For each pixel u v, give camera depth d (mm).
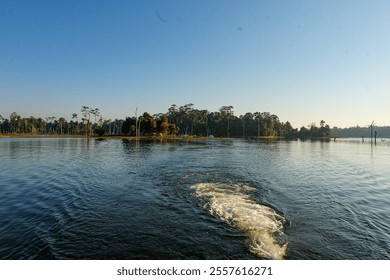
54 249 7629
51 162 26172
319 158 36000
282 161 30219
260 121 160375
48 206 11594
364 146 75188
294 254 7480
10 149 42312
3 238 8312
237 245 7871
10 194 13688
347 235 8828
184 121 161875
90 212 10742
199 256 7293
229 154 36781
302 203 12422
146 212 10688
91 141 71562
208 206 11398
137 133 105938
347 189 15938
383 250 7875
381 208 12070
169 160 28094
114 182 16500
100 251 7531
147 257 7238
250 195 13453
